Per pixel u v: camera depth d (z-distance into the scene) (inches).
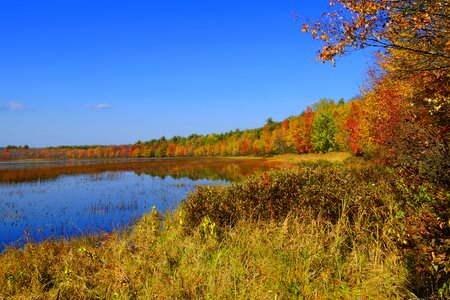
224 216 269.1
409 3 166.4
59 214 556.4
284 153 2511.1
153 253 232.8
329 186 266.4
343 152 1664.6
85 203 664.4
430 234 141.8
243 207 268.1
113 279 201.8
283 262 199.6
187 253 221.8
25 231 431.8
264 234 231.1
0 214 558.9
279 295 173.5
